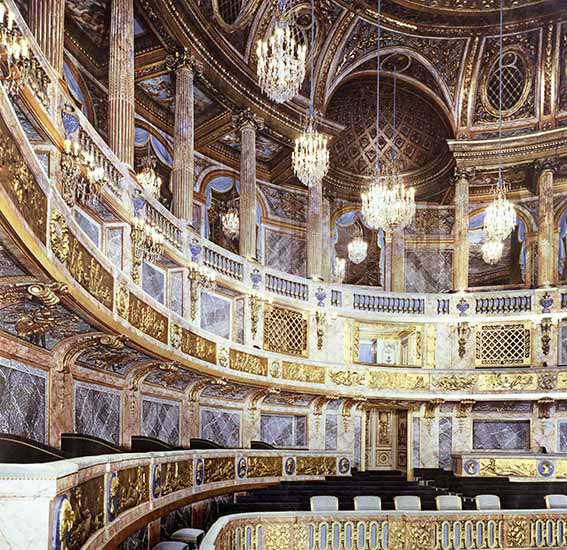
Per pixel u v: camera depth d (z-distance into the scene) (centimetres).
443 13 2009
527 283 2275
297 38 1964
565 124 2133
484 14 2017
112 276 984
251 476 1578
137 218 1180
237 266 1730
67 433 957
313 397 1938
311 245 2008
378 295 2059
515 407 2036
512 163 2173
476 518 1145
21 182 621
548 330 1977
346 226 2402
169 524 1327
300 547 1059
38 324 836
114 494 711
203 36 1582
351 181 2400
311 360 1911
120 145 1243
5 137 567
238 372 1631
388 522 1105
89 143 978
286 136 1975
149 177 1655
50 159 804
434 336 2075
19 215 592
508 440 2039
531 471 1814
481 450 2050
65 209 777
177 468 1130
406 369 2036
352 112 2341
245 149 1833
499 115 2195
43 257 662
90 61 1574
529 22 2038
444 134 2302
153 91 1766
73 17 1441
